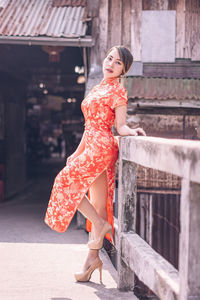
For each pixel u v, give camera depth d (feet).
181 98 19.81
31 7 25.62
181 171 5.37
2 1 26.18
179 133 21.47
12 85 39.65
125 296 9.03
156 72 21.79
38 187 45.21
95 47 22.12
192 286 5.30
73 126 37.70
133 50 21.86
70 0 26.25
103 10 22.15
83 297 8.96
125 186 9.33
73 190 9.19
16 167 41.60
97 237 9.53
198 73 21.74
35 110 53.36
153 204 21.49
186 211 5.29
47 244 15.25
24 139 46.32
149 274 6.97
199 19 21.67
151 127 21.42
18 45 32.12
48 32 21.93
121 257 9.32
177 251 21.31
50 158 90.38
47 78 45.50
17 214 25.84
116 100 9.27
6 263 12.08
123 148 9.04
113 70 9.73
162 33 21.76
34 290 9.45
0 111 36.01
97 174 9.26
